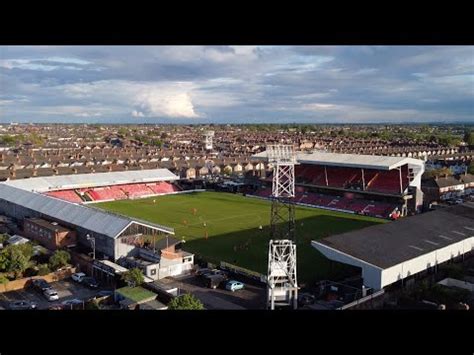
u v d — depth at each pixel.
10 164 156.25
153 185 146.62
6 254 63.84
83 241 76.75
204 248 82.19
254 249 81.50
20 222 94.12
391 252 60.66
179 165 178.12
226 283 61.78
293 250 54.25
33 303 56.00
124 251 70.38
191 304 49.56
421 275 62.53
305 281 63.59
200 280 65.00
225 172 180.88
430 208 117.88
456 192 137.38
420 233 69.88
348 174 133.88
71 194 129.12
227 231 95.44
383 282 55.09
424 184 136.12
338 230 96.19
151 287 58.88
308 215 112.88
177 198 137.75
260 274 64.69
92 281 62.53
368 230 69.19
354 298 54.69
